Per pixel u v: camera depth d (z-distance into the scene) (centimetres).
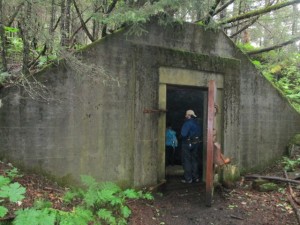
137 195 562
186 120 741
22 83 473
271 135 858
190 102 973
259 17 916
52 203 427
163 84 641
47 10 576
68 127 525
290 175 760
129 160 596
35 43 629
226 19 838
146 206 559
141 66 602
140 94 602
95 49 555
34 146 494
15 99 479
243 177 761
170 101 974
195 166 743
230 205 608
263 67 1140
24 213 333
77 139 536
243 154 790
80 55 540
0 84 469
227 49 750
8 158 473
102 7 661
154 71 621
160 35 635
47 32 509
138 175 603
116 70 579
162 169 650
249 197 654
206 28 692
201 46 699
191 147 730
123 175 589
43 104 501
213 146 605
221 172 721
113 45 575
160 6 528
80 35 867
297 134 909
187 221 526
